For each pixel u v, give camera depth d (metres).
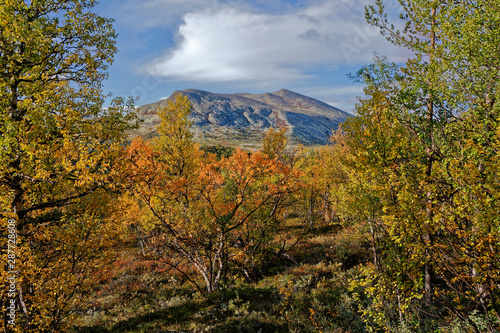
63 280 7.14
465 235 4.57
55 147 7.77
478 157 5.08
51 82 8.88
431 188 5.16
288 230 26.27
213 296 11.12
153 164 11.31
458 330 5.73
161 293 13.39
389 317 7.29
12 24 7.84
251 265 15.97
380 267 8.27
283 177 13.59
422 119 8.01
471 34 6.87
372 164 7.81
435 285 8.24
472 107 6.98
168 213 12.83
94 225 8.33
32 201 8.75
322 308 9.88
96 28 10.08
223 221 12.25
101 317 10.50
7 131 7.07
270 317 9.48
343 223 13.26
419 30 9.17
